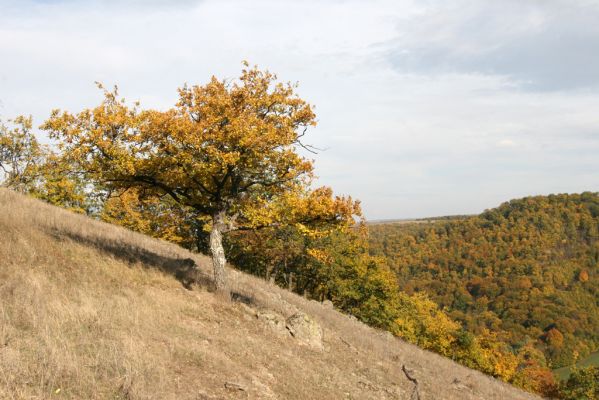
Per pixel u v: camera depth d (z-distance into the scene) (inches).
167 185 594.9
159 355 353.1
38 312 345.4
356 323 1145.4
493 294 4392.2
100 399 263.3
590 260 4798.2
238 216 640.4
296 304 972.6
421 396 587.2
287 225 582.6
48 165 562.6
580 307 4215.1
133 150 531.8
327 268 1686.8
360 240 1743.4
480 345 2295.8
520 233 5177.2
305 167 568.4
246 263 1907.0
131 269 557.9
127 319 397.4
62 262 496.4
